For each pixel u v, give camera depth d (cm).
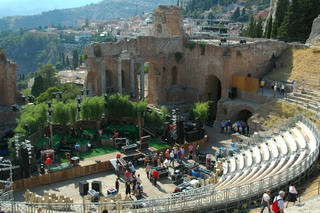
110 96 6156
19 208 3167
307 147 4141
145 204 3356
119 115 6141
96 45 6894
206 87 7312
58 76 16825
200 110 5981
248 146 5012
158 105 7231
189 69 7538
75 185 4528
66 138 5550
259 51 7144
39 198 3609
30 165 4619
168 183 4594
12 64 6241
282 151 4331
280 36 8619
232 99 6831
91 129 5891
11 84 6200
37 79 12244
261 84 6606
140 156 5194
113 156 5141
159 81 7438
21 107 6150
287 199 3166
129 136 5816
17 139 4538
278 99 6144
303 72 6606
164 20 8206
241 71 7019
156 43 7312
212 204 3322
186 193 3719
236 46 6881
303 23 8444
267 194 2989
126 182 4300
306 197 3216
